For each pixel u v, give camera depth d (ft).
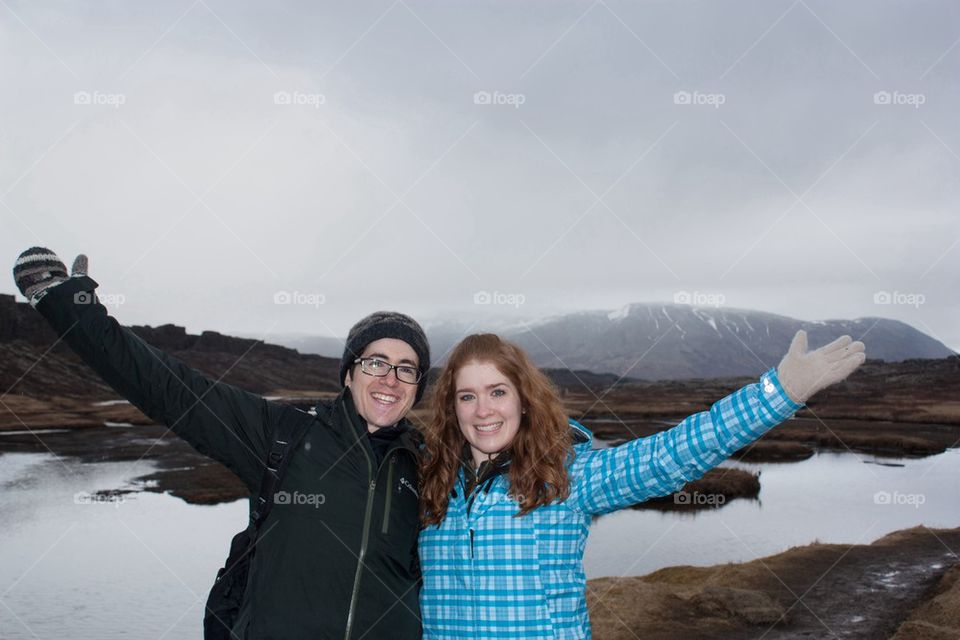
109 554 56.70
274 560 10.19
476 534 10.50
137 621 42.19
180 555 56.59
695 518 77.20
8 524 66.64
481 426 10.82
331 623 10.00
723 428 9.61
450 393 11.41
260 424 10.84
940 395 193.47
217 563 54.60
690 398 214.07
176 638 39.47
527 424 10.78
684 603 35.37
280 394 173.99
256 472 10.84
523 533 10.37
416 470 11.50
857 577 40.88
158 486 86.07
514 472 10.55
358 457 10.80
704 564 59.06
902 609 34.86
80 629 40.75
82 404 164.45
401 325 11.78
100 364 10.25
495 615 10.19
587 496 10.45
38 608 44.14
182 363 10.89
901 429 153.89
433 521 11.03
